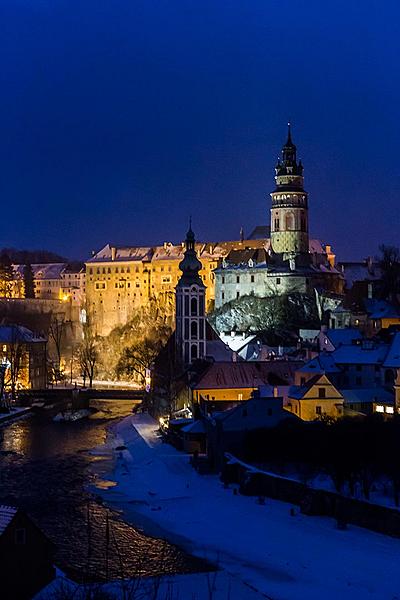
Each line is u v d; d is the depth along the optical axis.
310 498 108.19
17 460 153.25
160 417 187.00
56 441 174.00
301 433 124.38
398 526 97.06
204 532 104.75
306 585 84.44
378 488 112.12
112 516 113.81
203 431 151.38
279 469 125.12
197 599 70.56
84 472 142.50
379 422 120.44
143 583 73.31
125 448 163.50
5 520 71.06
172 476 134.38
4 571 70.25
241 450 131.38
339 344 176.50
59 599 63.78
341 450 109.19
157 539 102.81
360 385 158.50
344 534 99.31
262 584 85.00
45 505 120.38
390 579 85.12
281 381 168.12
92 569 91.56
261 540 99.19
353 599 80.12
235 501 116.12
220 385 165.62
